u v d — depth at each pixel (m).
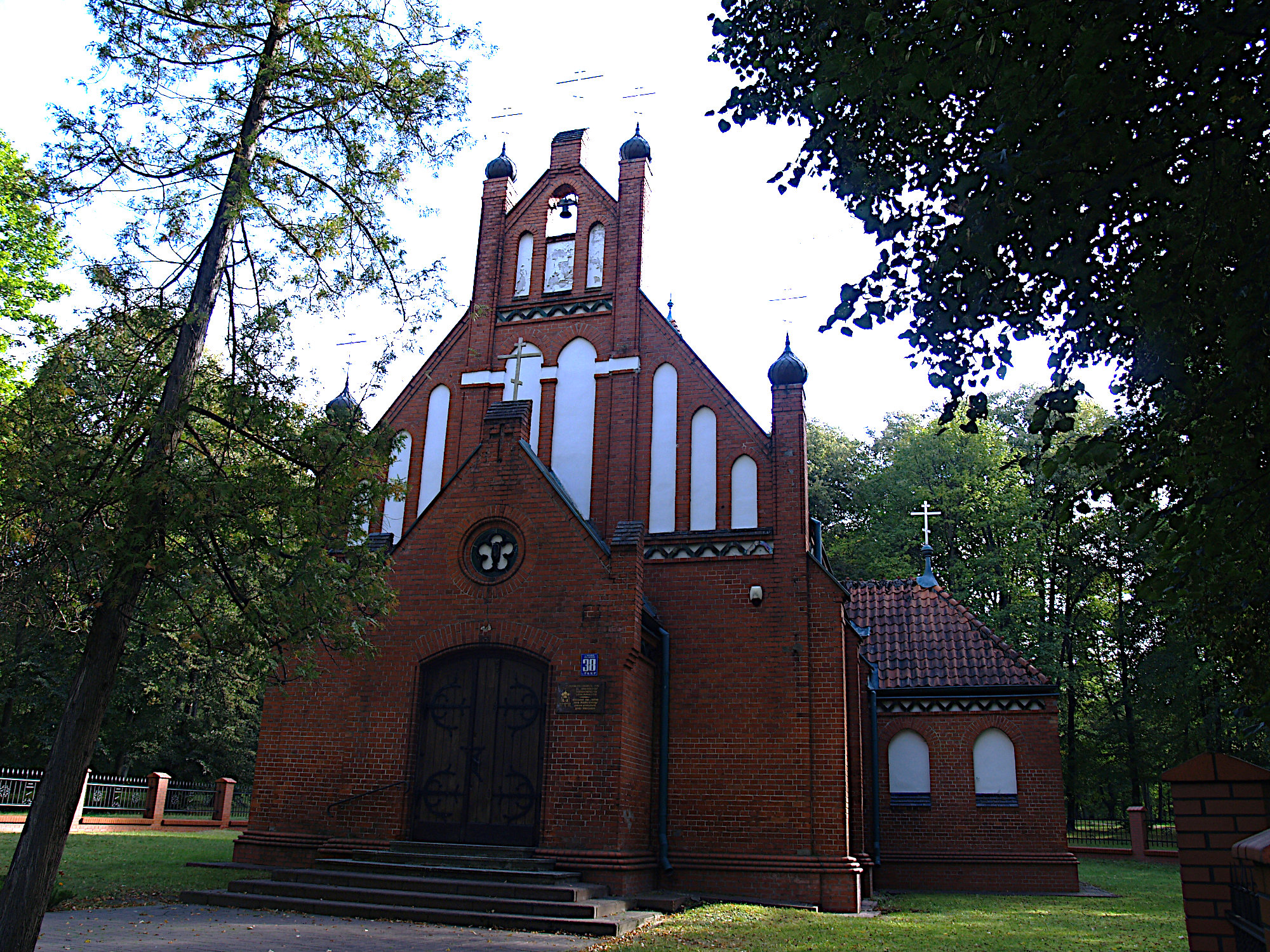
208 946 10.70
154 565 9.93
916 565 45.03
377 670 17.11
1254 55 6.43
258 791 17.44
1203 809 7.09
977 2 6.54
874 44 7.29
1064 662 41.56
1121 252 7.55
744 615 17.81
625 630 16.02
